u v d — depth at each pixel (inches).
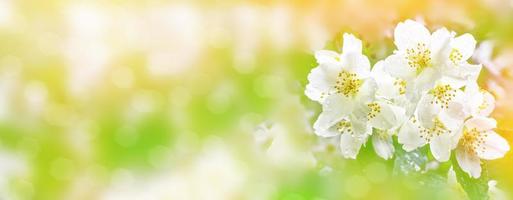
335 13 55.4
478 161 31.7
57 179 82.4
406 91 31.4
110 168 84.4
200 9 99.6
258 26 89.9
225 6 97.6
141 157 84.9
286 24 80.8
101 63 98.1
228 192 73.4
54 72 94.9
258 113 80.7
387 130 31.9
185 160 81.4
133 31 100.9
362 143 31.8
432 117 31.4
